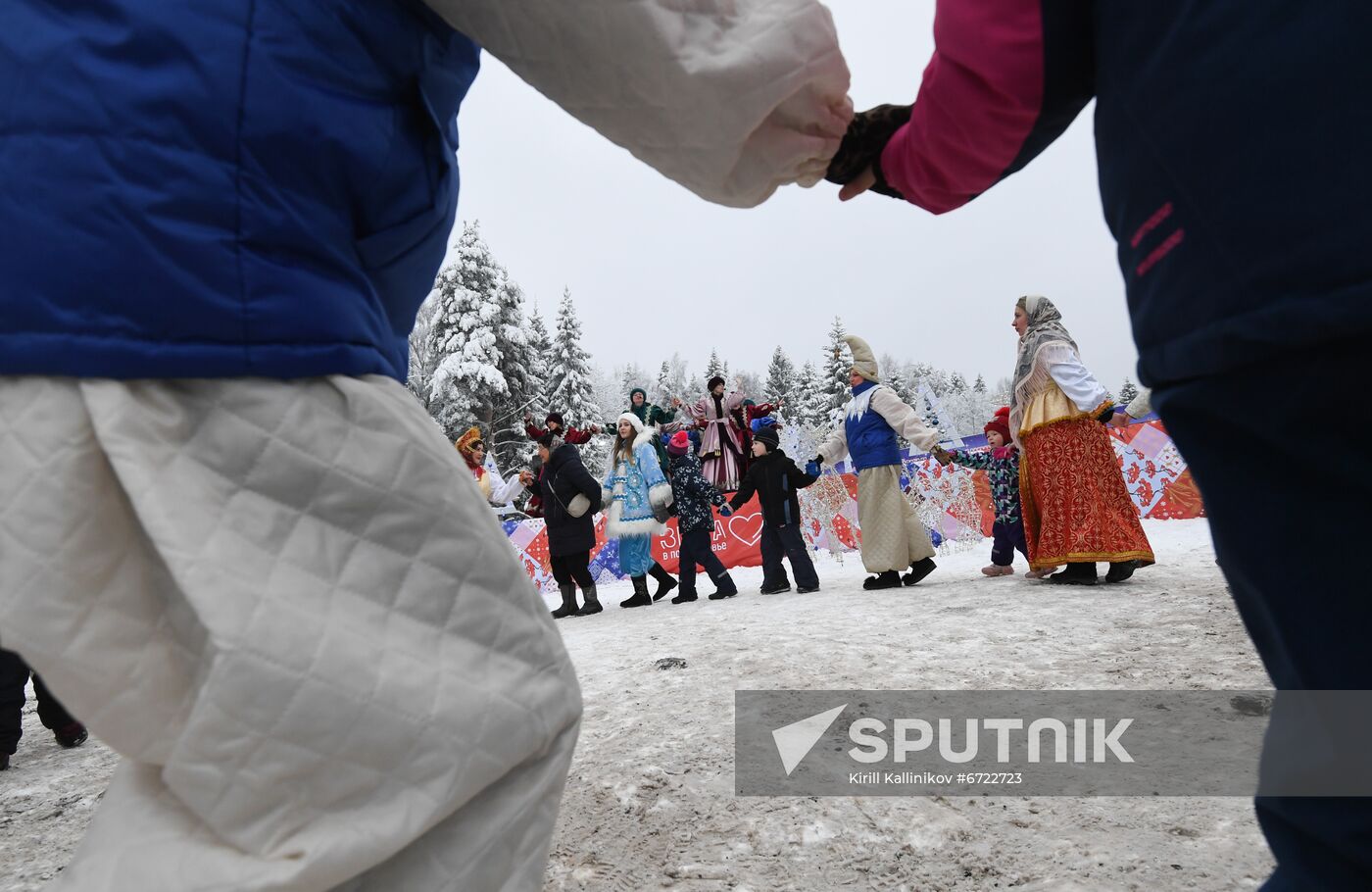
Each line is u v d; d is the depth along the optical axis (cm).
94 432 70
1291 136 48
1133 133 60
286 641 70
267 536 73
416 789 75
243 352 72
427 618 80
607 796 190
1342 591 51
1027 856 147
